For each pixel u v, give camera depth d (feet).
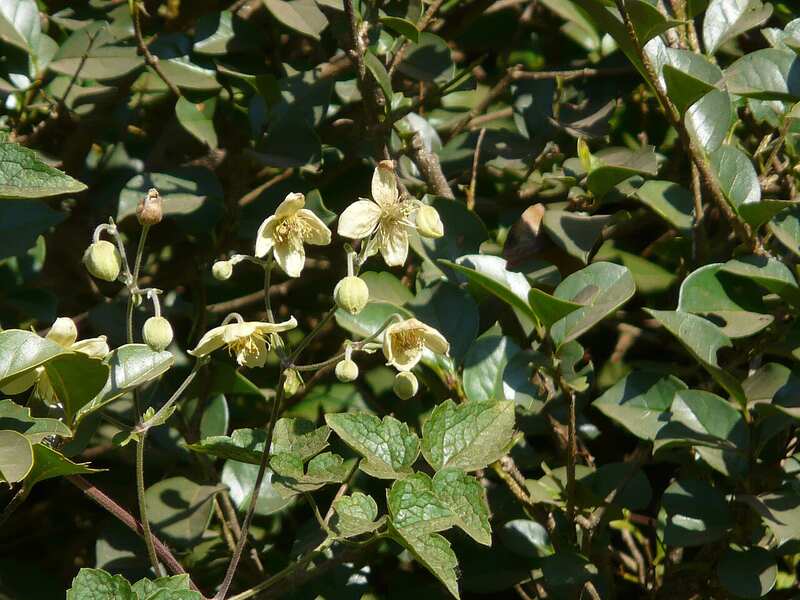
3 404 1.70
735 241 2.15
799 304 1.93
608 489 2.04
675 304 2.27
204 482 2.08
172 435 2.22
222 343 1.75
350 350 1.74
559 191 2.39
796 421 1.88
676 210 2.15
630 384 1.98
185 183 2.26
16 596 2.06
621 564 2.25
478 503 1.69
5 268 2.21
